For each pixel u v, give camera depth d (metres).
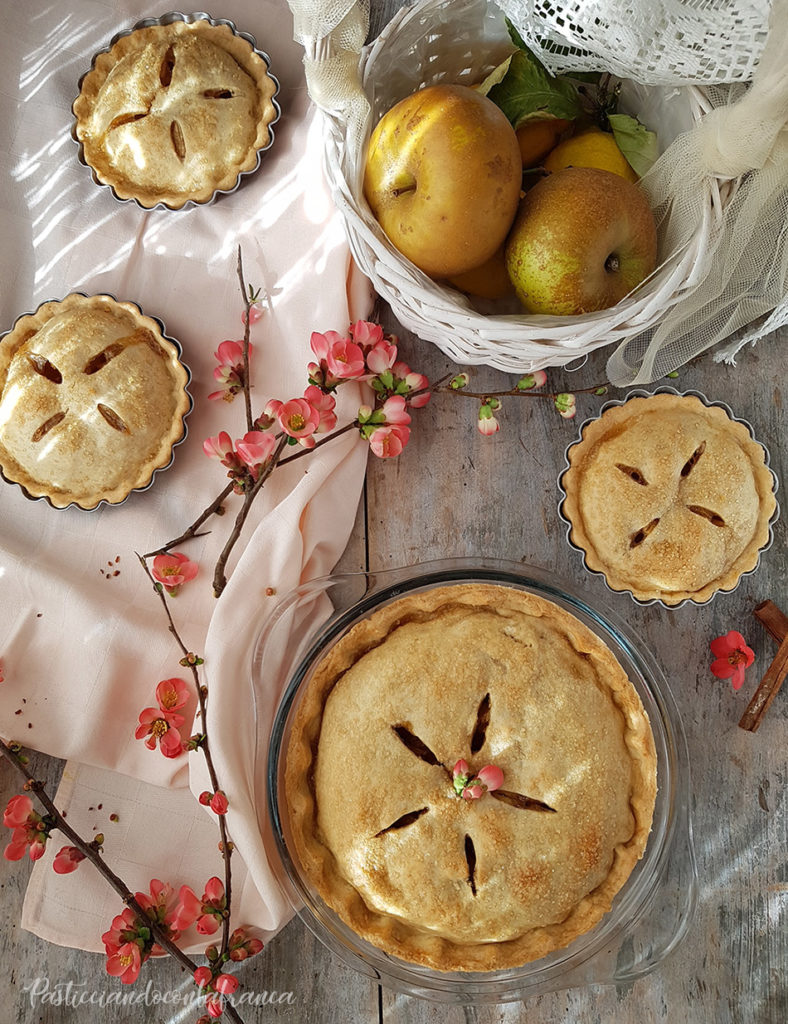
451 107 0.40
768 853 0.52
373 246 0.42
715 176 0.43
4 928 0.53
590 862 0.45
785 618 0.51
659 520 0.50
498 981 0.48
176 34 0.55
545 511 0.54
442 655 0.46
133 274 0.55
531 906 0.44
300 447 0.54
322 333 0.53
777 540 0.54
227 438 0.50
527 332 0.42
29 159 0.56
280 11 0.56
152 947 0.48
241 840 0.49
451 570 0.49
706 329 0.50
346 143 0.43
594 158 0.46
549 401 0.55
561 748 0.45
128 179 0.55
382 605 0.48
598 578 0.54
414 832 0.44
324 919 0.47
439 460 0.55
